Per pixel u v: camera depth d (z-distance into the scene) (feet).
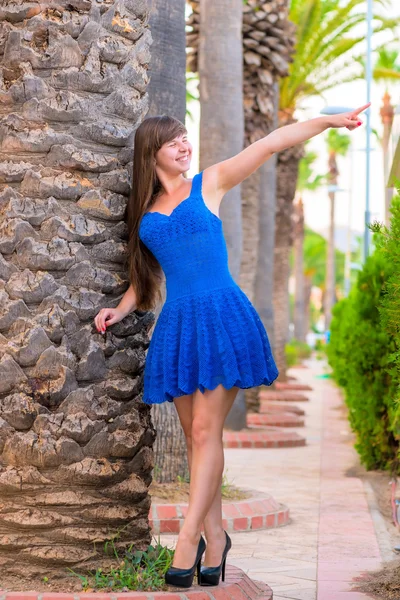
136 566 15.15
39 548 14.79
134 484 15.48
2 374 14.85
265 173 68.90
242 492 28.68
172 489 26.96
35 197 15.21
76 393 15.01
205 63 42.11
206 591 14.70
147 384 15.25
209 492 14.82
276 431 49.57
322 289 368.27
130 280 15.66
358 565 21.07
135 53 16.17
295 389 93.04
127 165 15.96
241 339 14.84
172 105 29.37
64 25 15.37
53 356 14.89
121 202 15.74
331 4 79.00
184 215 15.02
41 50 15.38
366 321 36.60
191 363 14.70
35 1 15.40
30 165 15.25
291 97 86.89
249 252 53.93
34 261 15.01
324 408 74.13
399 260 18.53
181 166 15.51
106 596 13.84
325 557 21.95
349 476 36.70
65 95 15.34
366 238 66.33
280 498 31.42
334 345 60.39
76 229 15.25
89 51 15.51
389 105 86.17
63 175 15.30
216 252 15.11
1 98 15.37
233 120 42.04
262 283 68.95
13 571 14.76
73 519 14.90
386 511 29.25
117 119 15.83
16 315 14.97
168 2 29.25
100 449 15.14
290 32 57.16
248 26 54.65
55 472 14.90
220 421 14.97
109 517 15.14
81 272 15.25
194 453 15.01
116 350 15.53
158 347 15.14
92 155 15.51
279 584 19.36
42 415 14.82
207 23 42.04
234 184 15.71
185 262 15.01
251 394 59.57
